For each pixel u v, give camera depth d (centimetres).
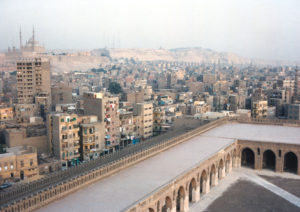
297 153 9812
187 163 7881
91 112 14225
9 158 9931
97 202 5519
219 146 9688
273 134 11544
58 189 5619
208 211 7300
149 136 16475
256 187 8825
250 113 18200
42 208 5266
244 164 11112
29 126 14750
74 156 12356
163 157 8419
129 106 18938
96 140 13212
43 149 12606
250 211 7319
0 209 4706
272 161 10975
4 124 13800
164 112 18450
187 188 7288
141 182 6519
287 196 8188
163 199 6228
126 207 5331
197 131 11288
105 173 6750
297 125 13125
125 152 9706
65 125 12019
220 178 9531
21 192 6238
